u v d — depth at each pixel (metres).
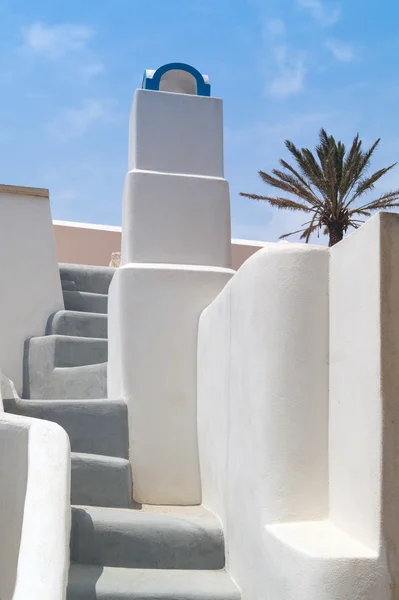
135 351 4.93
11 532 3.43
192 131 5.53
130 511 4.19
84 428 4.73
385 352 2.66
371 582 2.60
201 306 5.06
